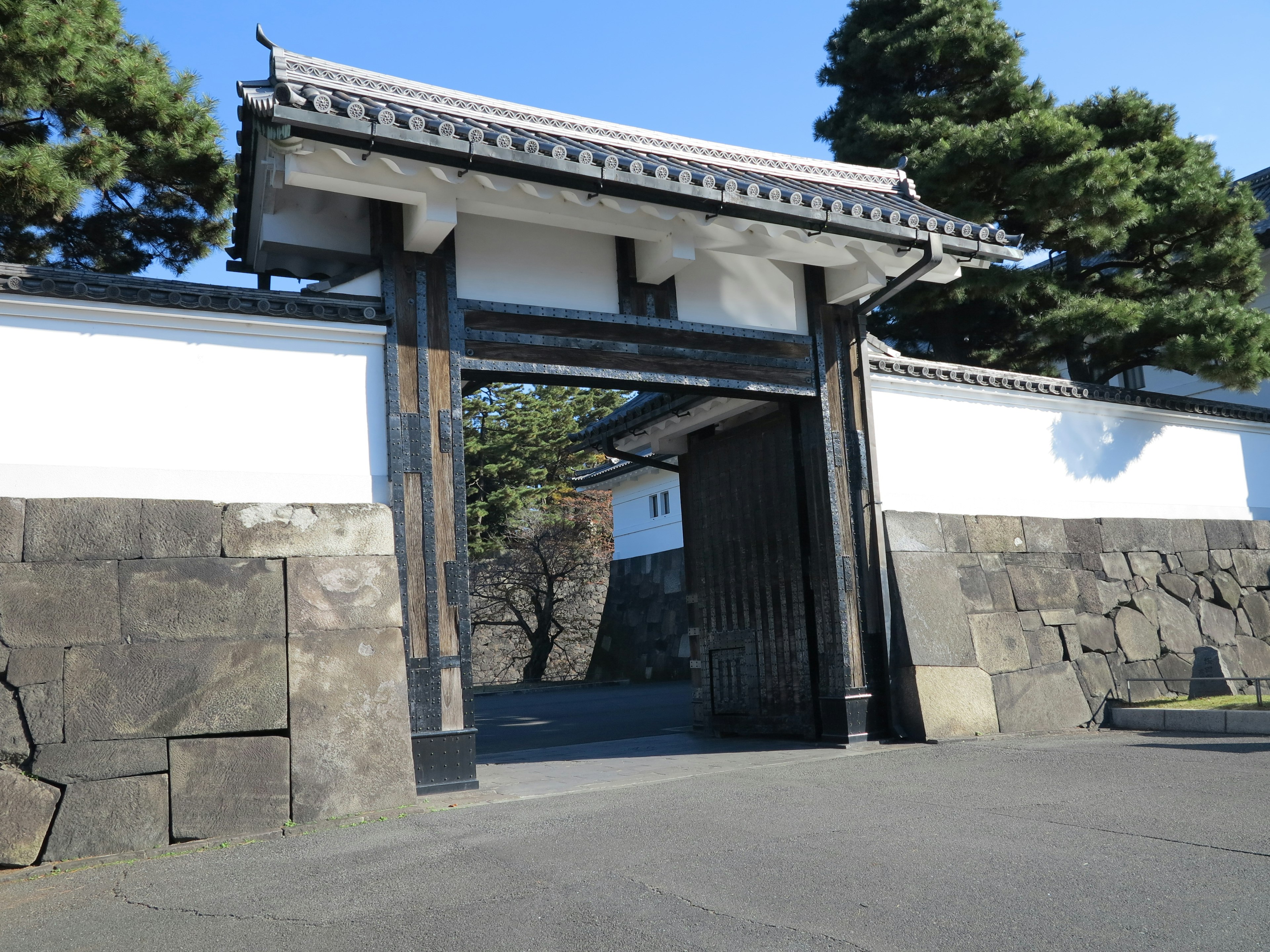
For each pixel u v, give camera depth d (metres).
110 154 8.84
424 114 6.99
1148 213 11.58
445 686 6.41
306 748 5.73
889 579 8.50
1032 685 8.83
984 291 12.32
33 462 5.52
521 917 3.64
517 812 5.69
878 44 13.90
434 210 6.41
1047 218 11.25
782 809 5.36
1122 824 4.59
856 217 7.45
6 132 9.23
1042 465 9.97
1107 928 3.20
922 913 3.44
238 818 5.47
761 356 8.20
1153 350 11.96
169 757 5.38
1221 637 10.63
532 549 24.22
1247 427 11.91
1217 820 4.56
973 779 6.01
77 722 5.19
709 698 10.20
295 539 6.02
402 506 6.42
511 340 7.00
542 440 25.95
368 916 3.77
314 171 6.03
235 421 6.11
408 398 6.58
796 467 8.90
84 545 5.43
